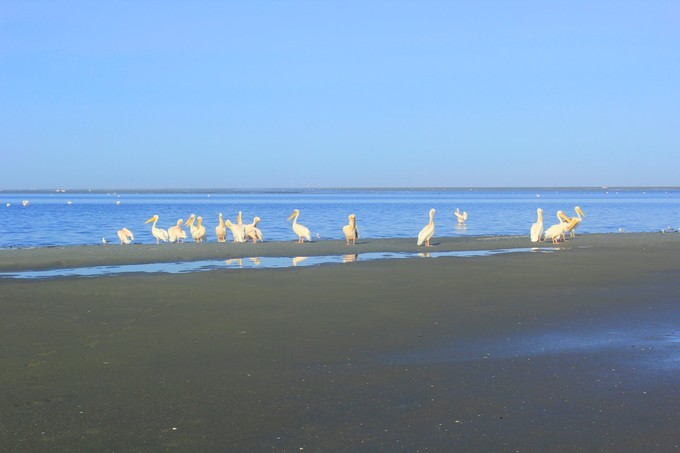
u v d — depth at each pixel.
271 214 67.44
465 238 33.62
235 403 8.18
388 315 13.25
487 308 13.95
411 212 72.50
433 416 7.73
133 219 58.56
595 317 13.05
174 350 10.62
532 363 9.82
